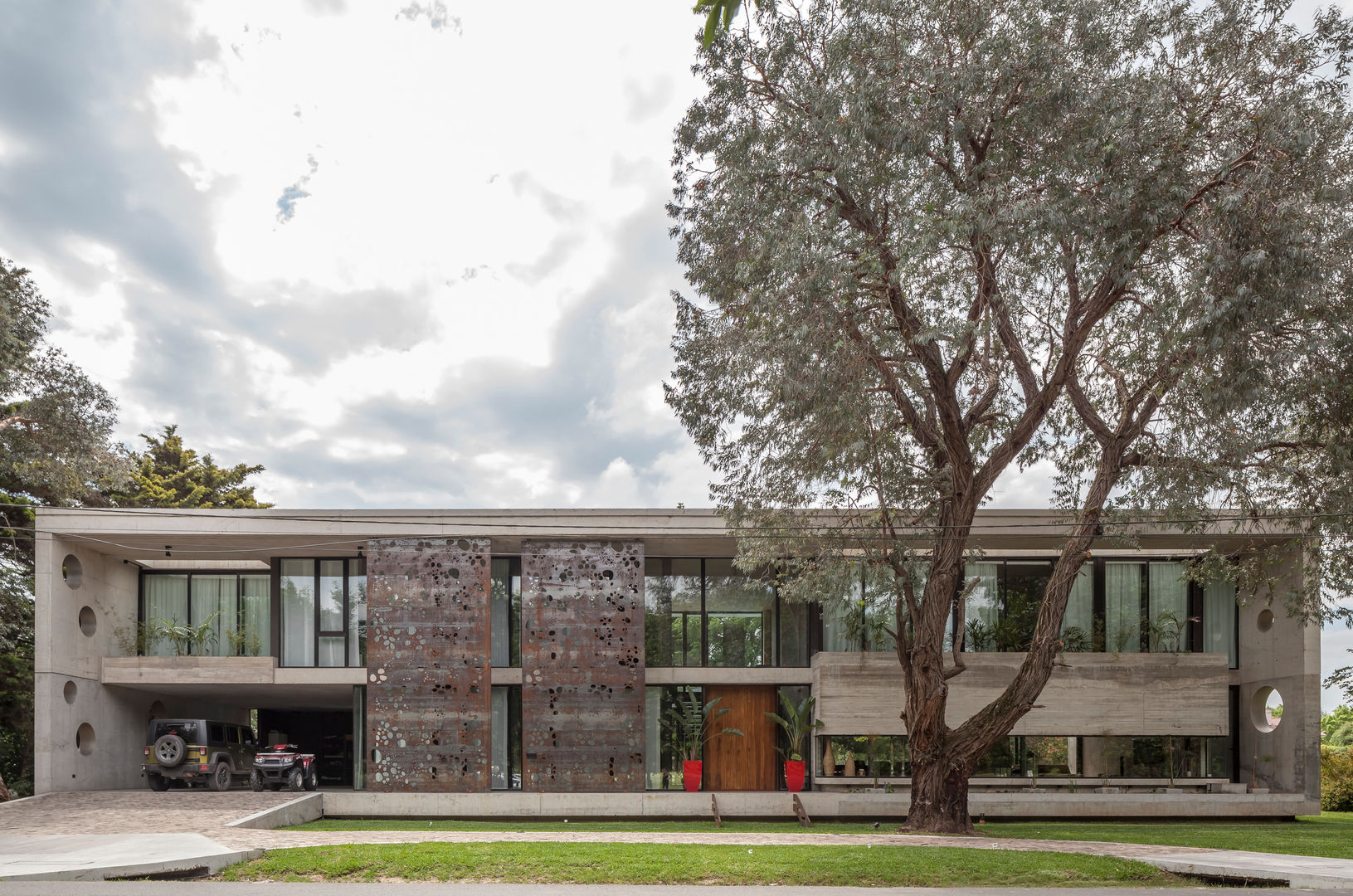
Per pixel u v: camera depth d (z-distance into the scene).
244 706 33.22
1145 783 23.17
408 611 22.39
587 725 22.19
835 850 13.31
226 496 47.75
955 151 15.47
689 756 23.83
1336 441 16.83
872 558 18.20
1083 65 14.81
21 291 26.56
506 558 24.89
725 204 17.31
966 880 11.84
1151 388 16.81
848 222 16.67
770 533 18.73
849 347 15.57
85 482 26.69
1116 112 14.27
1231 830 18.86
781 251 14.88
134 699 25.92
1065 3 14.29
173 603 26.38
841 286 14.53
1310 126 14.23
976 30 14.30
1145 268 15.20
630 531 22.52
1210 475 16.61
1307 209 14.86
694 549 24.30
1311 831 18.52
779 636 24.61
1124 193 13.80
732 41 16.50
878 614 23.64
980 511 22.44
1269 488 18.19
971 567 25.06
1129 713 22.78
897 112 14.37
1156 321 15.08
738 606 24.78
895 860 12.56
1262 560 22.75
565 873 11.93
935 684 17.25
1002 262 15.30
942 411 17.09
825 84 15.33
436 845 13.51
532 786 21.91
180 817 17.83
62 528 22.22
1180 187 14.09
